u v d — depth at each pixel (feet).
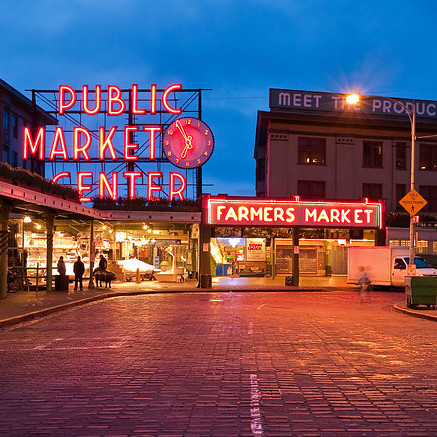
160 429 18.97
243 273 140.56
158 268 134.62
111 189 122.42
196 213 108.68
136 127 128.98
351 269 107.96
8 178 65.72
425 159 141.49
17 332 45.29
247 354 33.63
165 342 38.73
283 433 18.48
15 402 22.75
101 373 28.40
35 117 133.08
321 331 44.52
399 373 28.19
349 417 20.35
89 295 79.20
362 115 139.64
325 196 135.74
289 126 135.44
